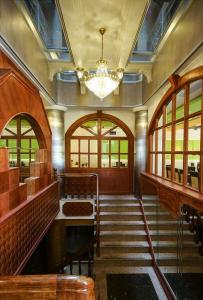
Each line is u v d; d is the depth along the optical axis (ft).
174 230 12.09
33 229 11.08
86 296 2.94
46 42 14.56
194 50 9.48
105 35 11.87
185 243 11.02
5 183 8.36
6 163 8.50
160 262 14.05
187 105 11.51
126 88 21.54
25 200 10.47
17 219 8.92
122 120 23.30
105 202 20.36
